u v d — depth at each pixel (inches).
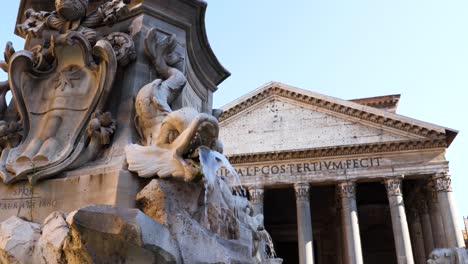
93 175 134.3
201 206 134.7
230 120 1277.1
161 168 128.4
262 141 1230.9
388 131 1175.6
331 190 1391.5
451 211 1053.8
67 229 112.8
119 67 167.9
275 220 1551.4
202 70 223.3
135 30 178.5
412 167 1119.0
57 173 141.2
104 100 155.3
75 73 163.5
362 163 1154.0
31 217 134.6
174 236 115.4
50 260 111.5
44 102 162.4
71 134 151.6
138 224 95.0
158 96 152.1
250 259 135.3
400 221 1068.5
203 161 131.6
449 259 282.5
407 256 1023.6
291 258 1519.4
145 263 101.2
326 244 1456.7
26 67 163.5
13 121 162.6
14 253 117.4
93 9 197.0
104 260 97.1
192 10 196.9
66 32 169.2
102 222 94.4
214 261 119.0
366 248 1453.0
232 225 155.7
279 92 1290.6
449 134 1127.6
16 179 140.3
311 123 1233.4
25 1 202.2
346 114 1221.1
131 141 149.3
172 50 177.9
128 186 129.2
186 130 129.2
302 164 1186.0
